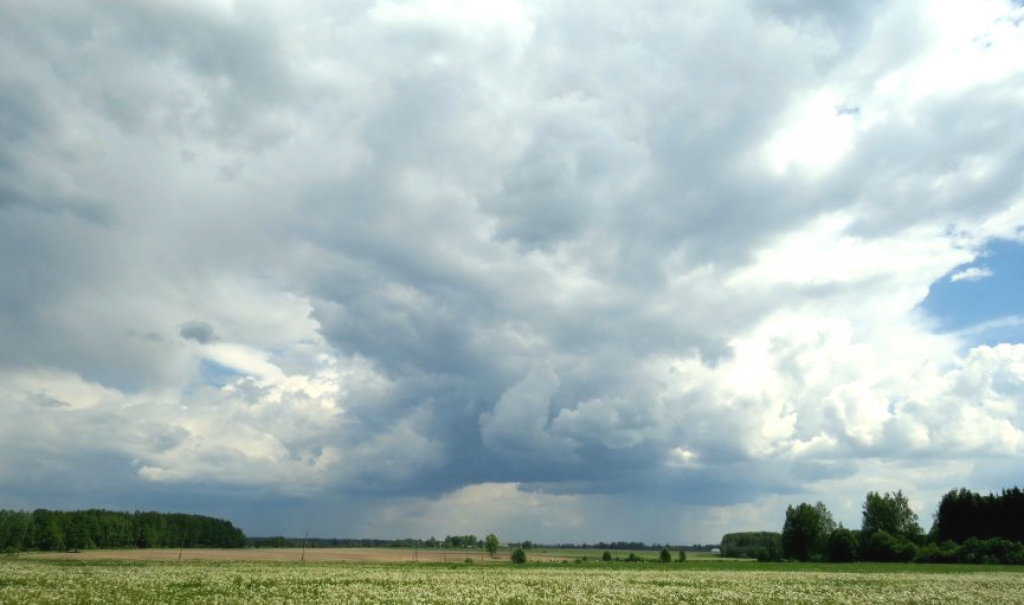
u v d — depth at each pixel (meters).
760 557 139.25
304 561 93.75
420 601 37.50
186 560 88.62
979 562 103.12
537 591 44.53
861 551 115.94
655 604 37.41
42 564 68.56
